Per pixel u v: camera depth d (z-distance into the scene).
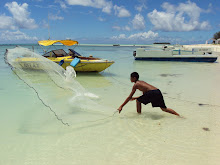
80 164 2.55
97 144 3.04
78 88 5.05
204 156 2.75
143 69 11.48
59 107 4.12
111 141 3.13
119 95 5.86
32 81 4.95
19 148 2.89
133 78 4.01
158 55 15.88
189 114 4.30
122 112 4.38
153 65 13.39
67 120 3.81
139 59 16.31
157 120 3.95
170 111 4.11
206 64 13.98
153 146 3.00
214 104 5.03
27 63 5.22
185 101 5.30
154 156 2.74
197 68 11.90
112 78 8.70
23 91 5.88
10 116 4.03
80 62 9.01
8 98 5.19
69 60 8.98
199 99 5.49
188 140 3.18
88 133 3.39
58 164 2.54
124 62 15.38
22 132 3.38
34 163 2.55
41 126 3.62
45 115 4.10
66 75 5.04
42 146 2.96
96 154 2.77
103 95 5.80
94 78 8.66
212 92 6.28
